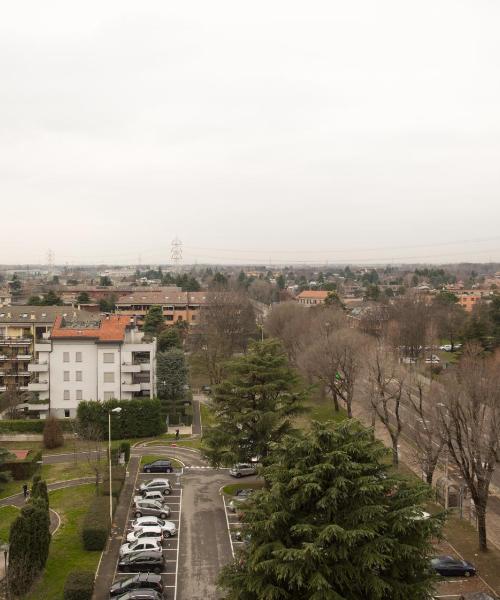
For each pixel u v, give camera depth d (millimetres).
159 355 87688
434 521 27672
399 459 62969
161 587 37344
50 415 77000
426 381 88938
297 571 25438
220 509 51531
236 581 28438
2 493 55781
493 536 45688
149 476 59969
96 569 40844
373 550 25875
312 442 28672
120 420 74125
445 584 38500
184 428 79125
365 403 76500
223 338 116062
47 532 38188
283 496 28281
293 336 103125
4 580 37156
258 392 53094
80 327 82062
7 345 91188
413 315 113000
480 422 44781
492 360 80625
